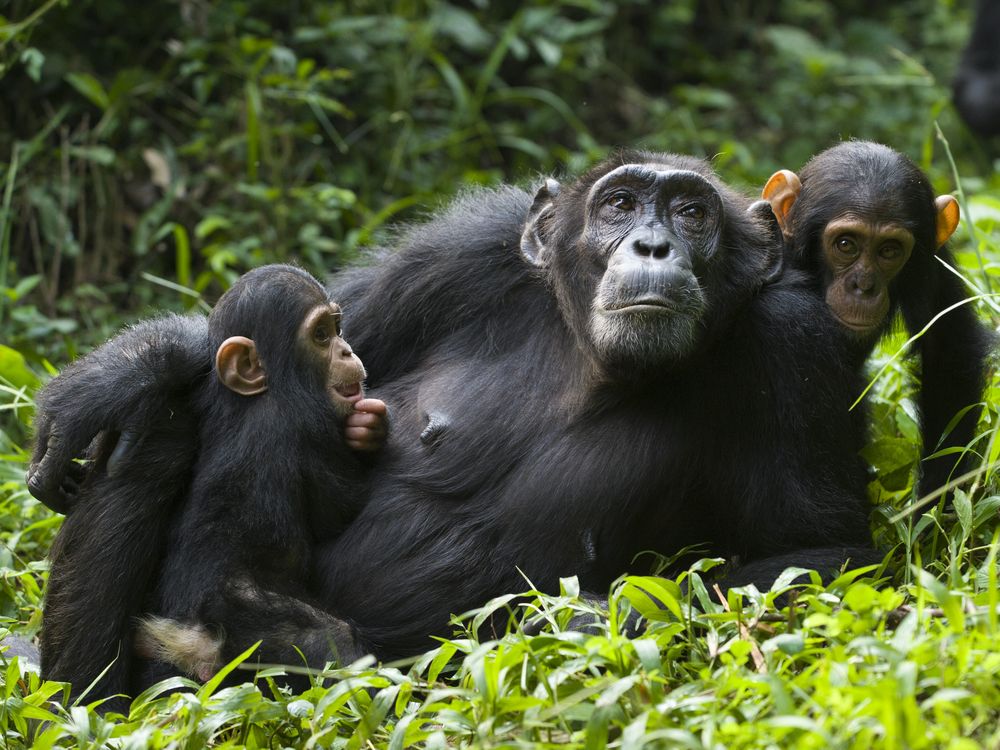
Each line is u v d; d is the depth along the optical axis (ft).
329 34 71.36
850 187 39.04
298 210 65.31
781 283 37.47
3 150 64.18
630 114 85.30
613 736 26.68
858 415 39.42
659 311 33.94
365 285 42.37
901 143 87.97
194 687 31.91
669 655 29.50
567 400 37.06
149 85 66.39
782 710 24.34
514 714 27.50
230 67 67.56
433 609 36.01
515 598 35.63
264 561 35.32
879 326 39.09
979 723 24.25
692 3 93.71
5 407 44.98
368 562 36.68
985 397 41.73
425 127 75.15
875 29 98.32
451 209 42.22
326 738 28.58
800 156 84.48
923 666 25.31
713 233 35.91
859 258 38.70
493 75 78.89
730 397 36.01
